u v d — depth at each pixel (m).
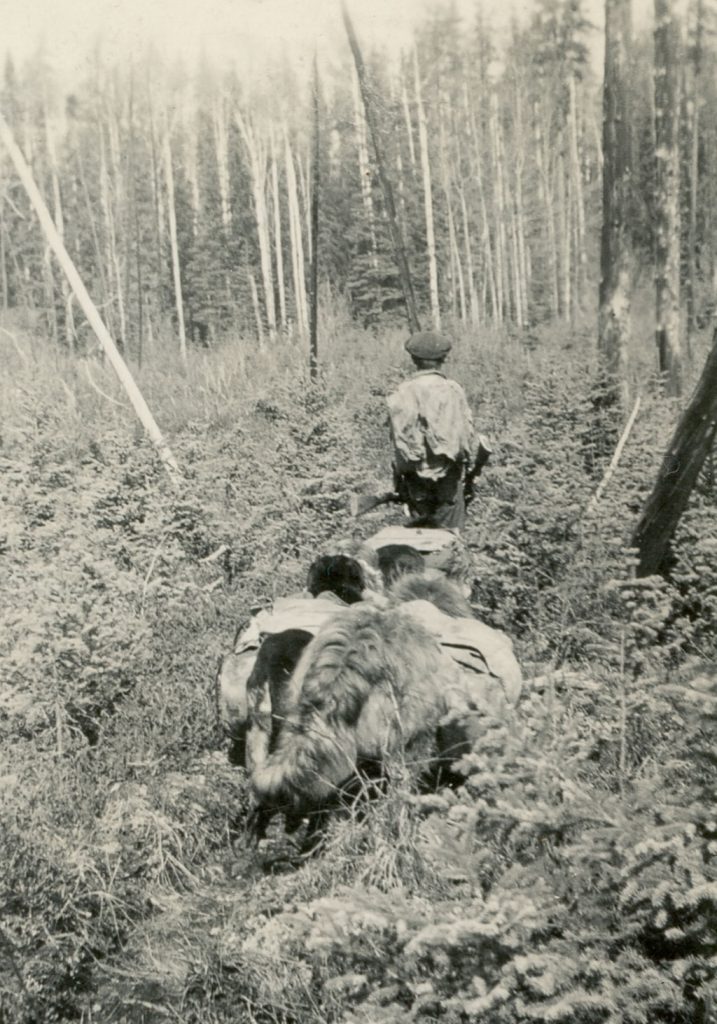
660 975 3.83
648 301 29.86
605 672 5.96
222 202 39.34
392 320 33.00
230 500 10.95
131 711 6.81
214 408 16.58
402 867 4.64
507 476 9.78
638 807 4.19
